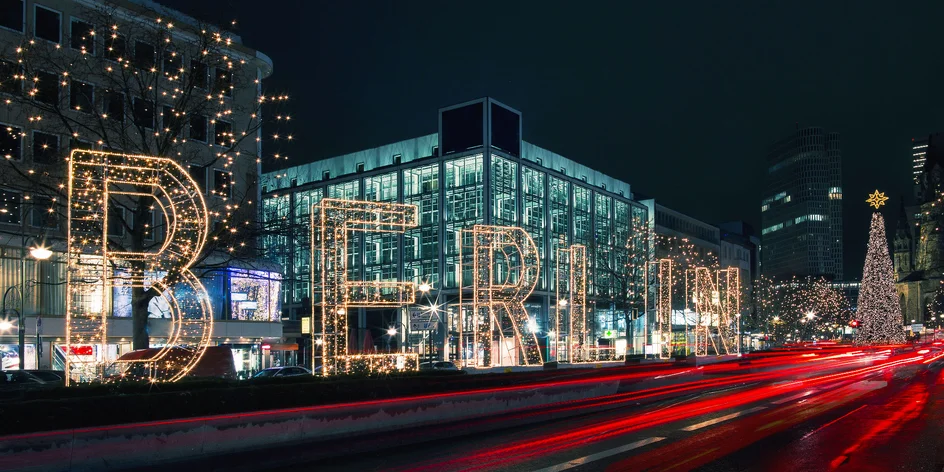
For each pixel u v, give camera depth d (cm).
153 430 1381
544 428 1928
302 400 1719
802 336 12950
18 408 1255
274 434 1583
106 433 1313
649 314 8519
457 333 6512
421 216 7931
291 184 9131
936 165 17075
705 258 11944
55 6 3856
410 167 8044
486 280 3055
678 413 2278
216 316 4516
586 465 1309
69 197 1797
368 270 8256
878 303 7556
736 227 14738
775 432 1778
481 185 7488
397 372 2245
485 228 2864
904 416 2136
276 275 4900
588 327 7575
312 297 2286
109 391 1620
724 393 3150
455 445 1631
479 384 2236
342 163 8750
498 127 7725
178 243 2536
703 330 5400
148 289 2453
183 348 2467
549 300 7894
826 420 2044
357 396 1859
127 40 2688
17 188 2845
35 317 3706
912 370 4841
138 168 1955
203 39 2789
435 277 7681
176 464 1361
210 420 1475
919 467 1297
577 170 9025
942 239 16738
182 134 3725
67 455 1256
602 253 8038
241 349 4647
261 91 4856
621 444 1578
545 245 8056
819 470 1266
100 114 2797
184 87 2784
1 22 3678
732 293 5306
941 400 2645
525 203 7906
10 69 2730
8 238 3581
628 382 3102
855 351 7562
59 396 1545
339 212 2355
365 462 1415
